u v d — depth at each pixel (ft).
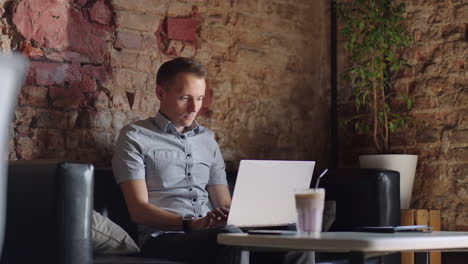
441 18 13.37
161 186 10.09
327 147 14.97
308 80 14.94
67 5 11.06
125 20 11.85
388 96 13.91
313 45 15.08
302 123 14.75
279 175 8.29
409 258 12.10
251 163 7.94
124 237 8.86
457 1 13.19
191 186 10.32
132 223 10.26
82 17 11.27
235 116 13.52
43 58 10.74
